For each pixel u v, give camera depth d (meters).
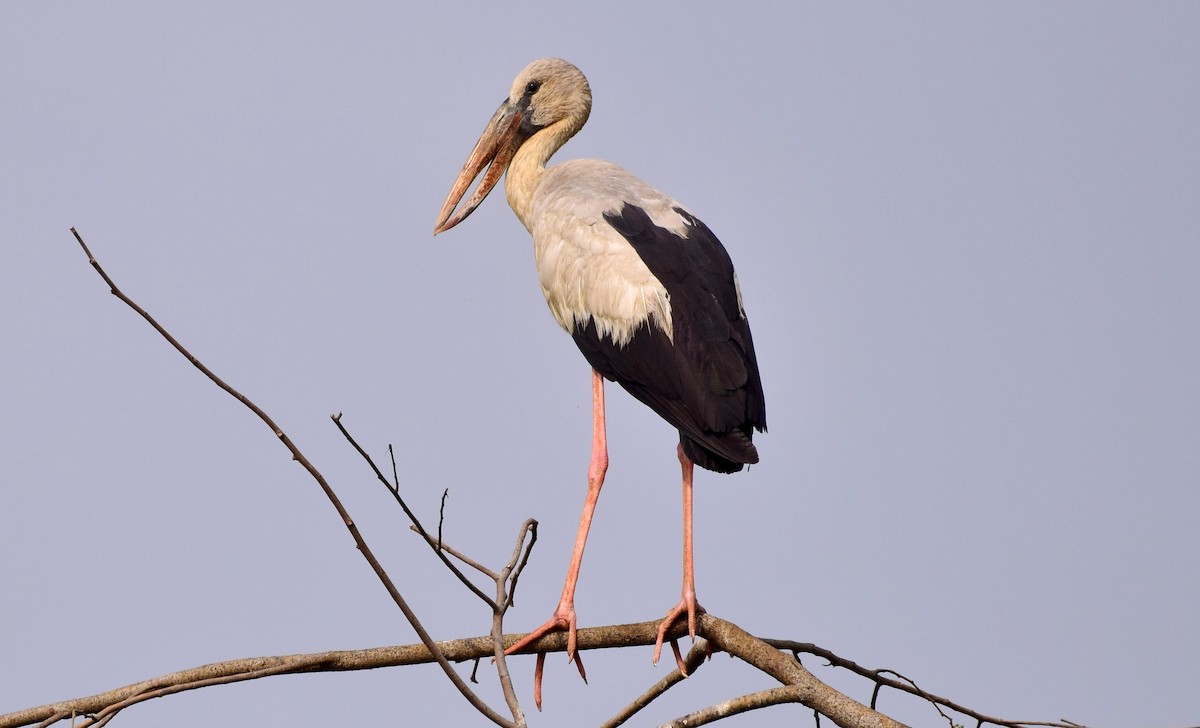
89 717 9.78
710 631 11.07
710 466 11.70
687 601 11.19
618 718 11.54
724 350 11.82
